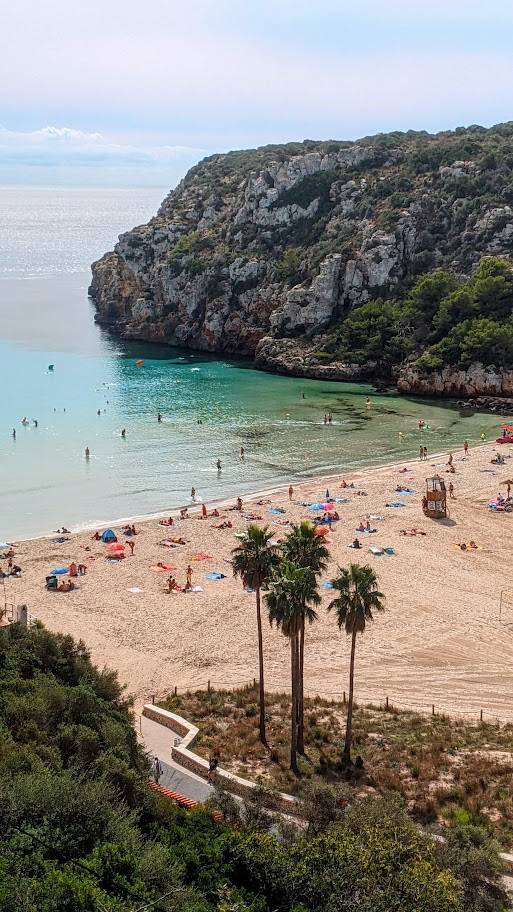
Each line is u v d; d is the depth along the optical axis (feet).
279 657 215.10
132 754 145.79
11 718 133.39
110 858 103.55
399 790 152.66
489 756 165.07
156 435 435.94
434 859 116.67
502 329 525.75
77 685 161.68
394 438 442.50
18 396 510.99
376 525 311.88
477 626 231.71
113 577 262.67
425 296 589.73
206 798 145.48
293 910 105.40
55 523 311.88
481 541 297.74
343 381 581.94
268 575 174.40
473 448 420.36
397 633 227.81
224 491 354.13
